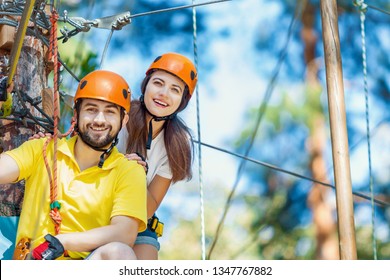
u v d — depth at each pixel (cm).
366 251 1741
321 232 1727
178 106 665
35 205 567
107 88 576
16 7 677
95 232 550
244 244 1739
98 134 574
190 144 677
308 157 1728
